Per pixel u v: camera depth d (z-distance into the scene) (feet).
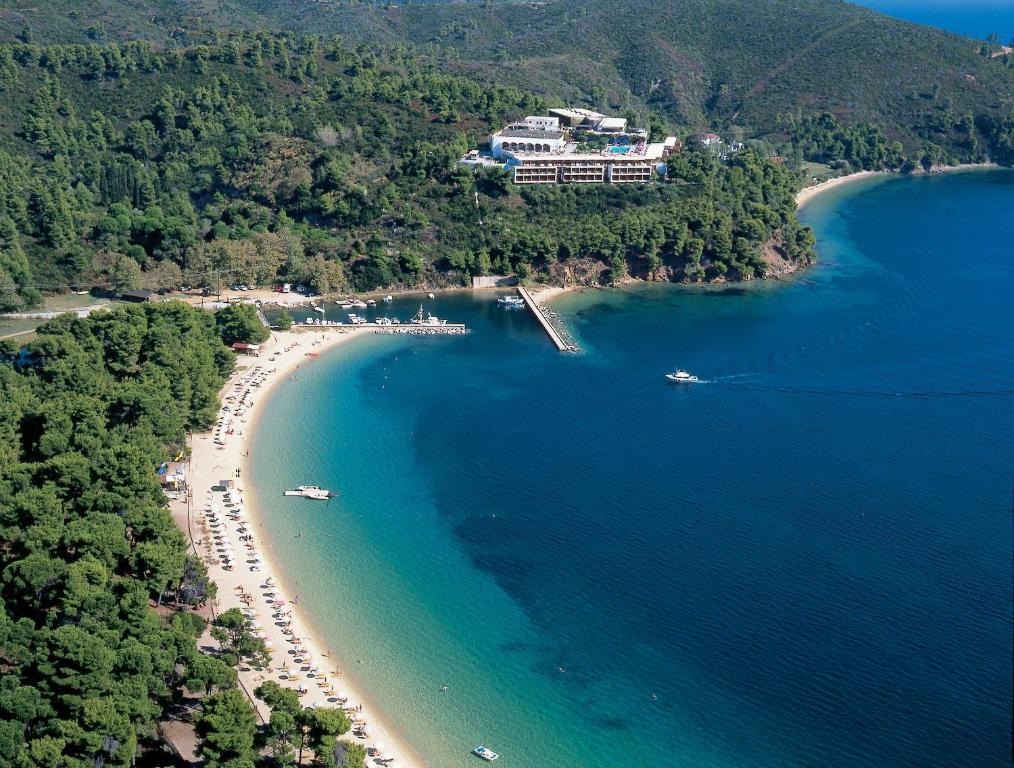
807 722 643.86
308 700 650.43
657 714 655.35
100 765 559.38
